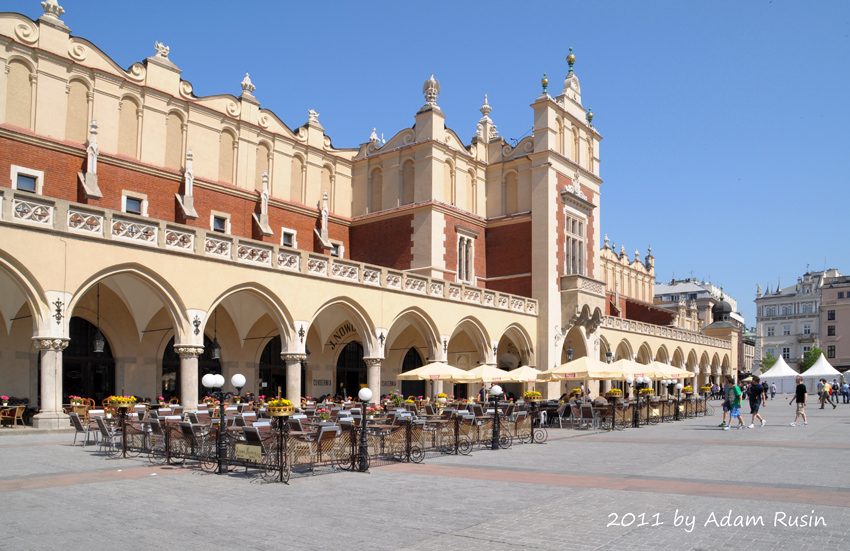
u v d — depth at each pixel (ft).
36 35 84.64
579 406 90.38
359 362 122.21
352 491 39.58
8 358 78.13
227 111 106.52
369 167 128.26
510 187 133.49
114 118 92.12
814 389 289.74
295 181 118.11
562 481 42.96
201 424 53.31
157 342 92.79
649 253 230.07
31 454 52.80
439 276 117.19
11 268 60.49
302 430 49.19
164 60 98.78
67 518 31.58
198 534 28.94
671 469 48.01
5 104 81.05
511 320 118.93
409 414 60.44
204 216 101.19
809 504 34.63
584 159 139.95
